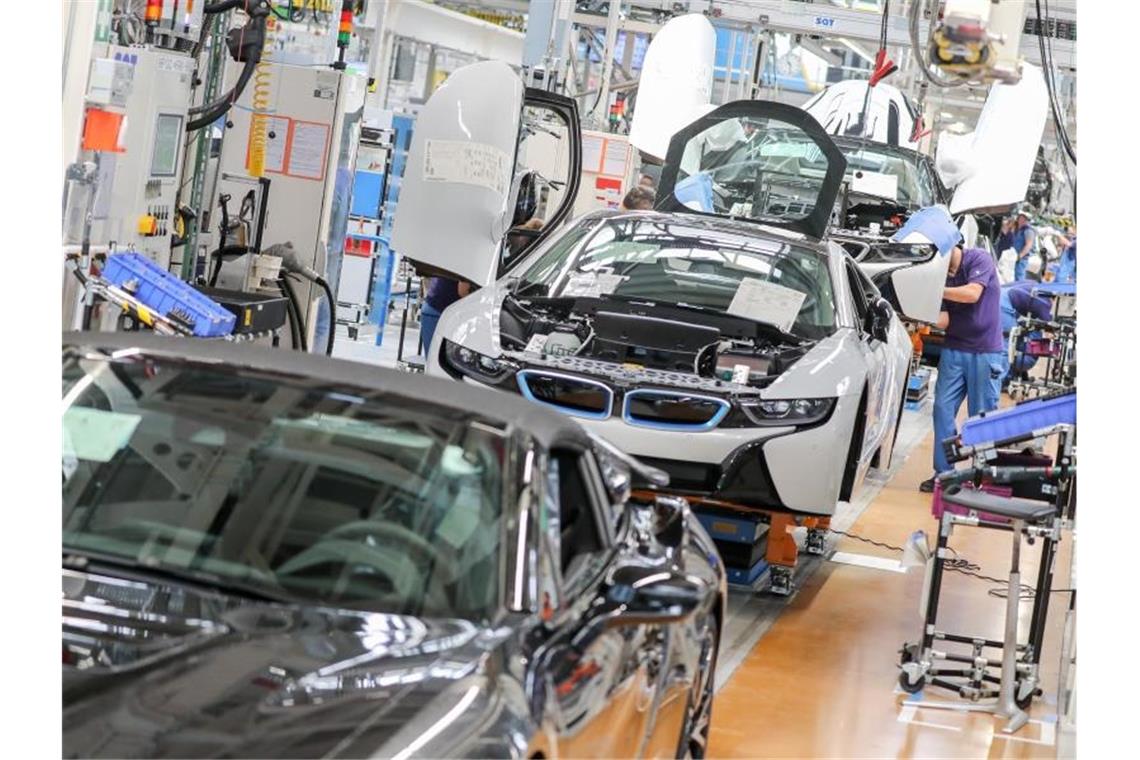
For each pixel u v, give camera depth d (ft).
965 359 46.24
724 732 23.16
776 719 24.21
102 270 23.68
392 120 61.26
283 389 14.25
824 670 27.45
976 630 31.99
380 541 12.91
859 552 38.24
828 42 85.87
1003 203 57.47
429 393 14.55
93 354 14.62
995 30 21.94
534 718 11.16
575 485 15.12
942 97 89.86
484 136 35.14
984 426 25.90
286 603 12.33
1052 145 111.55
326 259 41.55
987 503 26.07
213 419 13.83
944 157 59.52
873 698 26.17
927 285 45.62
